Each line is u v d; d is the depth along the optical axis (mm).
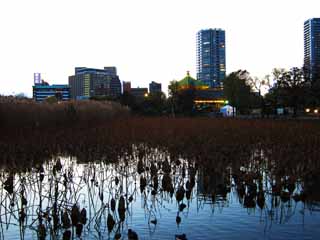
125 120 43156
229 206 10344
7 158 17016
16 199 10375
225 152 17109
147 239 7965
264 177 13516
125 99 93562
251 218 9289
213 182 12883
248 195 10797
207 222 9008
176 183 12812
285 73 74062
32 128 29266
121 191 11164
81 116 40062
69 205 9969
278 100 76000
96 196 11633
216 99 124938
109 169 15555
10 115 29156
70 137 24922
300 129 28188
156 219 9281
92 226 8844
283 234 8070
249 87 87250
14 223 9219
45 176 14109
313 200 10797
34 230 8648
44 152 19266
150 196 11500
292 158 15492
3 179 12758
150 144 22203
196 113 88188
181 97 91938
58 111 35406
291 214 9539
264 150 17562
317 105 72500
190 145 20141
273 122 37688
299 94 70750
